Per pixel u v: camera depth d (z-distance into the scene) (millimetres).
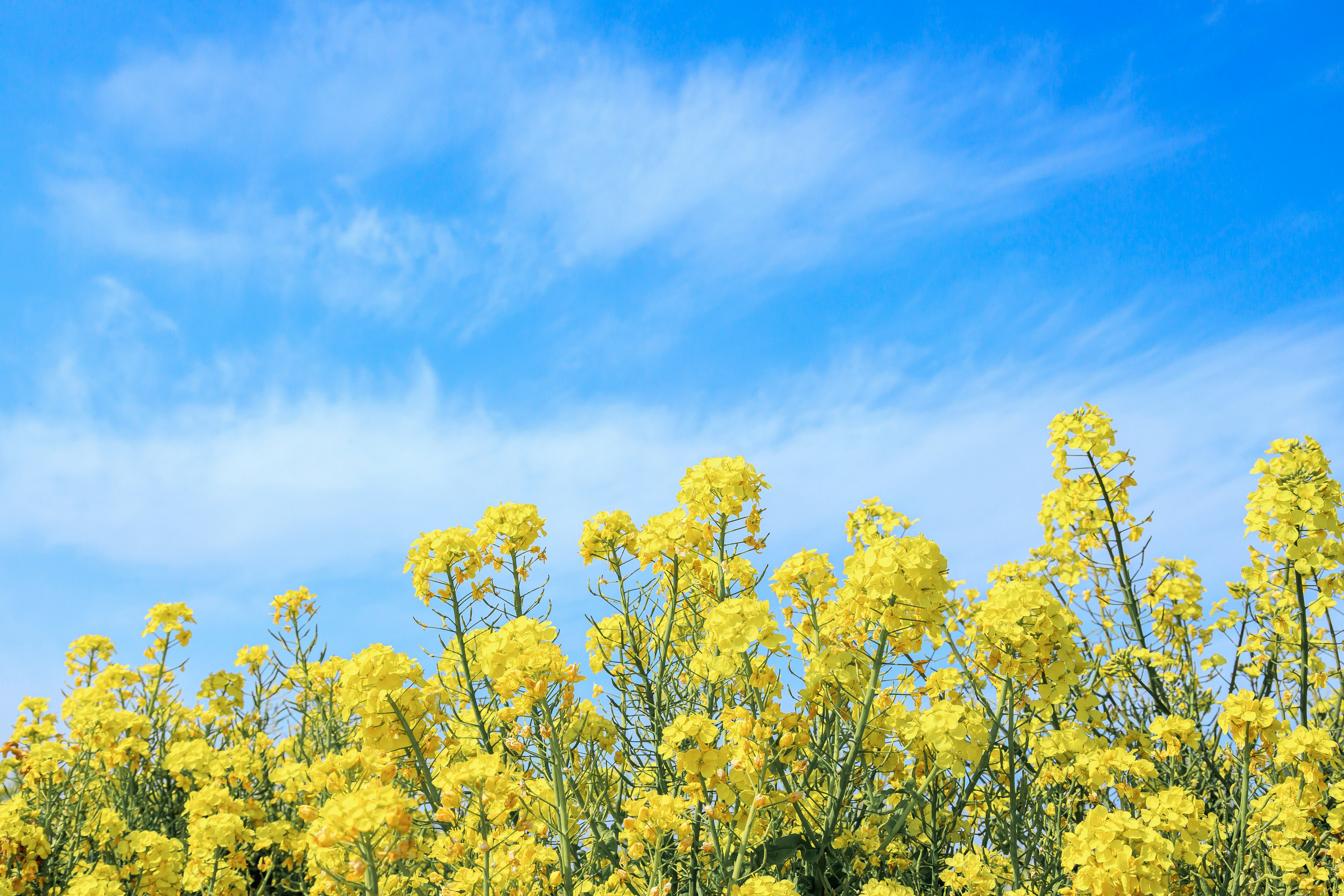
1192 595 5652
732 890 2766
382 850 2346
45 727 6000
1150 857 2658
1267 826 3566
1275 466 4805
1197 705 5102
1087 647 5262
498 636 3016
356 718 4148
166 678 5844
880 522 4938
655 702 3764
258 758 5633
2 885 4250
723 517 4125
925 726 3480
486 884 2602
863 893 3238
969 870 3236
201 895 4422
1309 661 4820
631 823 2852
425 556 3715
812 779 3914
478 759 2738
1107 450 5391
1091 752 3627
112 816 4613
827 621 3932
